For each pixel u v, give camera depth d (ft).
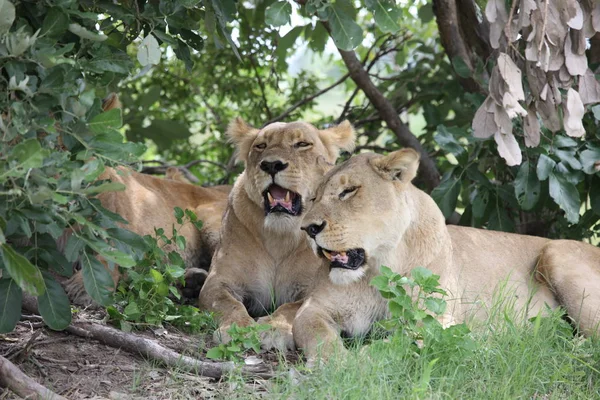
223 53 48.91
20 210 18.44
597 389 22.81
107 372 22.67
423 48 47.01
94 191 18.65
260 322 27.53
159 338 25.89
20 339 23.88
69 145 20.24
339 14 25.34
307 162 29.78
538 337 24.63
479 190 36.86
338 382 20.97
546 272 29.43
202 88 53.47
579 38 26.07
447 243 27.40
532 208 36.88
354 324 26.68
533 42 25.43
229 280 31.17
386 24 25.23
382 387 20.85
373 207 24.63
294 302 29.14
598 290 28.14
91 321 25.43
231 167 48.39
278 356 24.40
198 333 27.09
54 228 19.53
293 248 31.14
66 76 19.76
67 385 21.66
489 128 26.58
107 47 21.99
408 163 25.05
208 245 37.01
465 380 22.13
